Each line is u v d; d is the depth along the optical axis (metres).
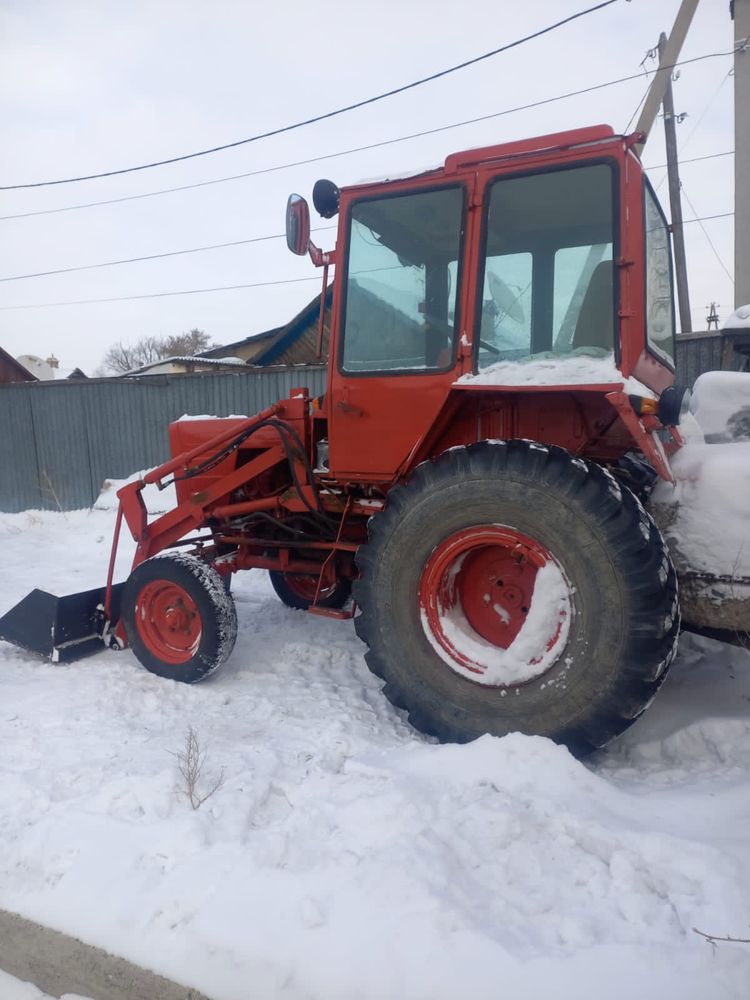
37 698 3.39
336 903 1.75
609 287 2.86
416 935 1.63
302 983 1.59
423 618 2.85
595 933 1.65
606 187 2.84
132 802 2.32
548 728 2.60
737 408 3.73
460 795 2.26
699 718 2.82
